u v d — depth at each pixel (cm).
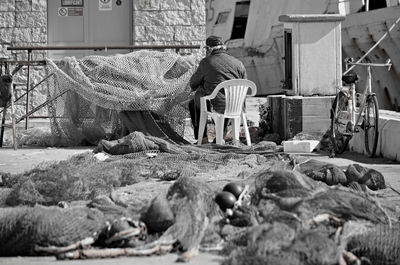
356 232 1240
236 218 1385
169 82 3092
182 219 1323
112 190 1786
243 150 2756
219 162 2355
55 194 1697
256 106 5541
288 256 1110
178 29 3962
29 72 3862
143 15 3950
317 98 3131
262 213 1378
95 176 1855
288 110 3134
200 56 3219
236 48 8175
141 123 3075
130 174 1998
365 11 6512
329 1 6912
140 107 3055
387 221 1339
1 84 3148
